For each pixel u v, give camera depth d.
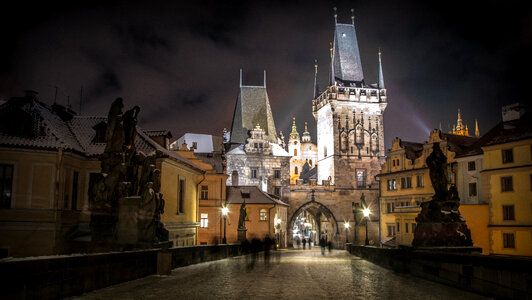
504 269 11.75
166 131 44.56
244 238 50.53
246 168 89.31
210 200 61.50
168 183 37.47
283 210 84.81
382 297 12.92
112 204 19.92
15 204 29.72
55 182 30.34
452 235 18.80
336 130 96.31
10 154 29.95
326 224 99.44
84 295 12.43
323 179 102.62
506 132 48.94
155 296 12.63
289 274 19.97
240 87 98.88
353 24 108.12
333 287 15.18
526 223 43.81
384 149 97.12
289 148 194.25
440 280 15.98
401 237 58.72
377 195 94.50
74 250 29.08
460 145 62.09
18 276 9.82
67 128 35.75
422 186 63.59
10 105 32.78
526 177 44.25
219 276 18.45
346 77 104.12
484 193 48.66
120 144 20.89
